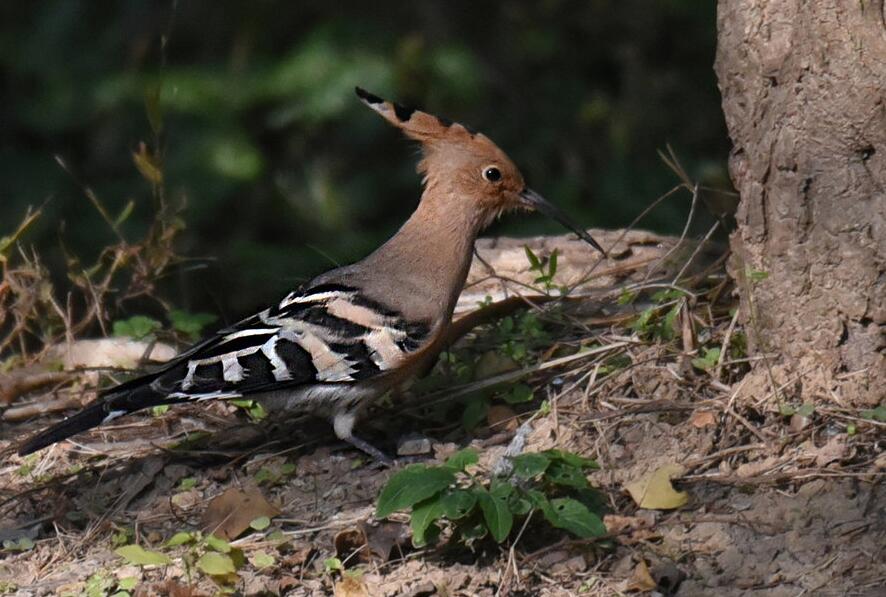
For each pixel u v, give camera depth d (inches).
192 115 732.0
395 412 418.0
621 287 467.8
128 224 710.5
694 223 703.7
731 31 377.4
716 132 786.8
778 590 323.9
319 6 772.6
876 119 357.7
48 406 458.9
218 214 735.1
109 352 487.5
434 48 745.0
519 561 341.1
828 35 360.5
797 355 378.0
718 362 394.9
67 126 745.0
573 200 739.4
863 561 326.6
